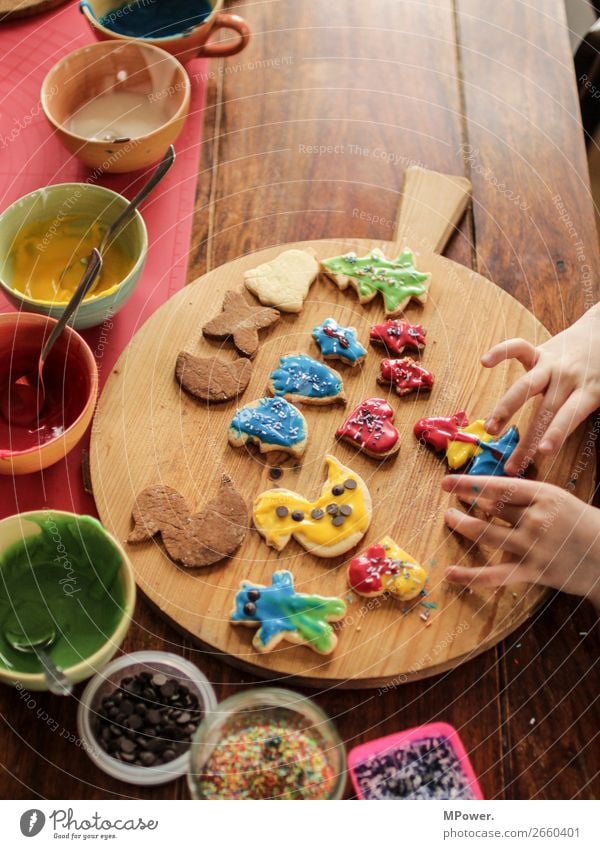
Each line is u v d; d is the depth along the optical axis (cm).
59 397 124
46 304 121
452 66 170
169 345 135
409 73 168
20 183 147
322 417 132
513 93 168
